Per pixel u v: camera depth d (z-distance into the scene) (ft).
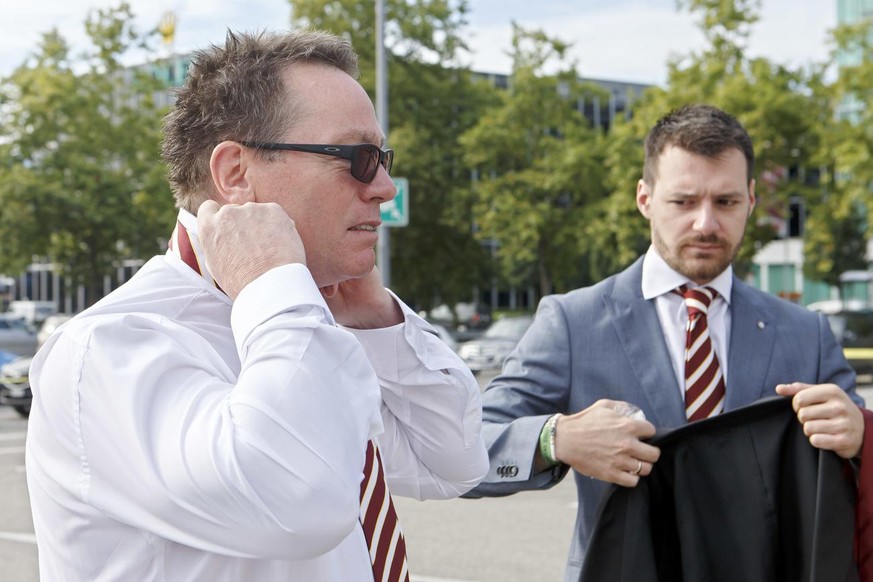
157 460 4.29
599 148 88.99
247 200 4.98
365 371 4.58
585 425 7.39
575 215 90.48
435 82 94.17
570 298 8.58
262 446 4.17
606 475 7.29
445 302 99.14
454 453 6.24
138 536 4.44
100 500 4.37
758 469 7.37
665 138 8.24
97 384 4.41
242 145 4.95
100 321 4.54
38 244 88.12
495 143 90.84
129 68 90.68
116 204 87.81
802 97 73.20
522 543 21.95
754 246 76.07
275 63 4.99
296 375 4.30
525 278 164.86
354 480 4.34
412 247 92.12
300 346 4.38
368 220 5.11
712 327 8.30
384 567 5.01
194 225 5.08
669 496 7.55
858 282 175.83
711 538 7.39
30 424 4.69
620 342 8.27
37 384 4.63
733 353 8.15
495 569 19.77
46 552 4.66
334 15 92.27
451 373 6.23
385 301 6.20
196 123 5.06
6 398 46.73
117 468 4.34
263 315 4.48
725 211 8.11
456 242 95.71
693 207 8.09
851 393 8.24
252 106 4.93
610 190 89.15
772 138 72.64
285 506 4.17
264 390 4.26
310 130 4.95
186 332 4.70
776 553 7.40
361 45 92.07
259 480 4.15
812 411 7.14
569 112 92.17
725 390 8.09
